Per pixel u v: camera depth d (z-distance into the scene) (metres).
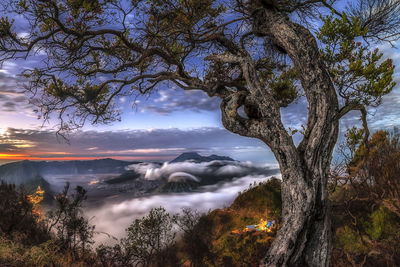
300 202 3.79
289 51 4.16
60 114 5.35
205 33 5.24
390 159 5.64
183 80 5.56
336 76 4.01
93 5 4.33
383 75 3.77
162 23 5.08
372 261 4.36
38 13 4.17
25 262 4.79
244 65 4.55
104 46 5.55
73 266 5.32
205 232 8.88
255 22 4.72
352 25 3.72
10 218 6.66
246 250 6.41
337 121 4.00
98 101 5.89
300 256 3.72
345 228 5.60
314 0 4.84
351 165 5.30
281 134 4.07
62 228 6.51
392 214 5.38
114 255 6.15
